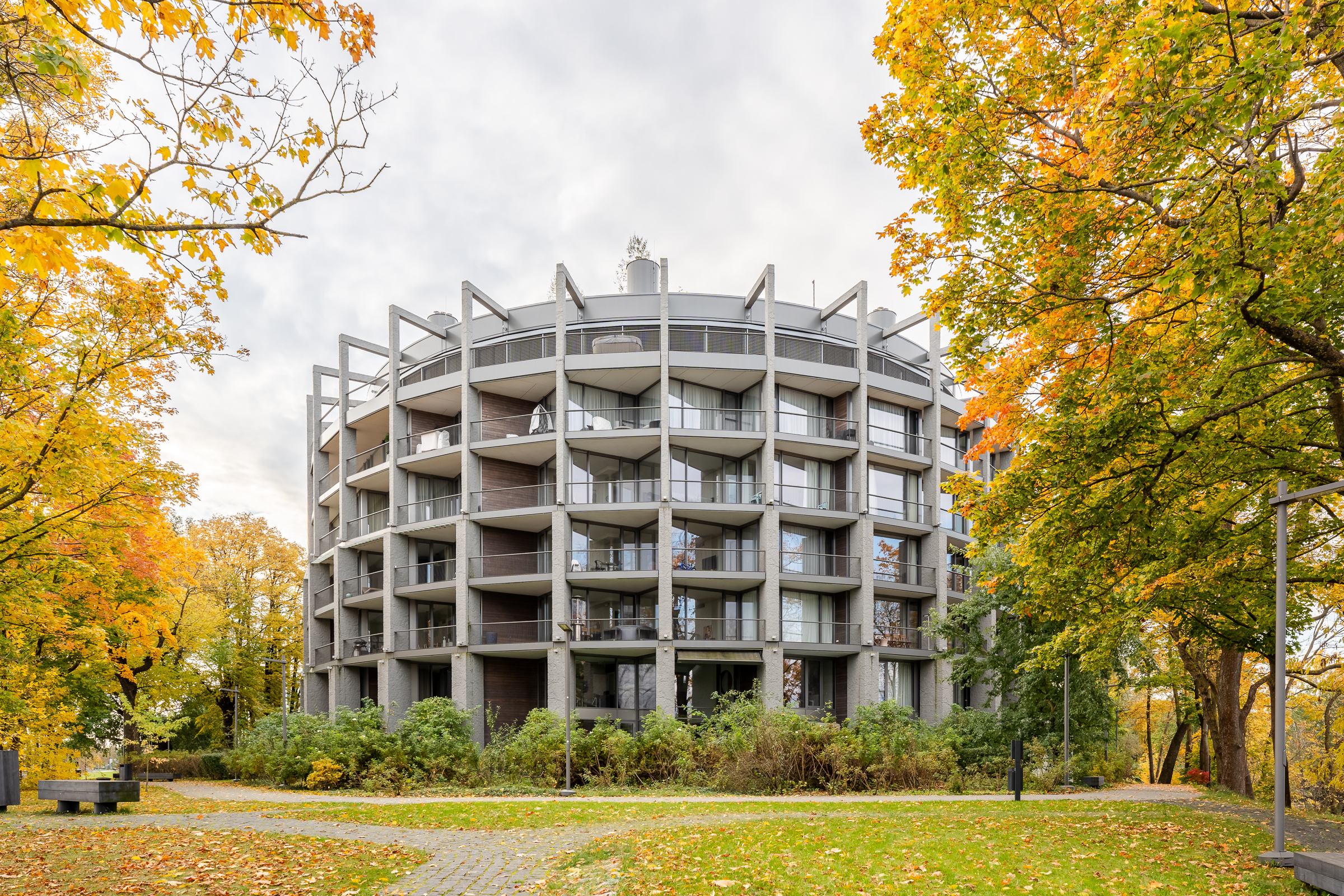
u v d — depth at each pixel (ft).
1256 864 30.35
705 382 108.99
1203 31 25.88
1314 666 90.79
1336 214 25.46
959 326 37.37
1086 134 30.68
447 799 67.05
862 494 106.42
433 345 125.29
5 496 41.81
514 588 105.81
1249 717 122.83
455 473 118.93
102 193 19.57
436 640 115.85
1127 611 47.21
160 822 46.11
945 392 130.41
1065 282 34.19
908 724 82.69
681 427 107.24
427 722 83.56
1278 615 30.71
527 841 37.99
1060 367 38.91
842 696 106.93
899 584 109.60
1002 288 35.91
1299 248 27.37
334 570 130.31
